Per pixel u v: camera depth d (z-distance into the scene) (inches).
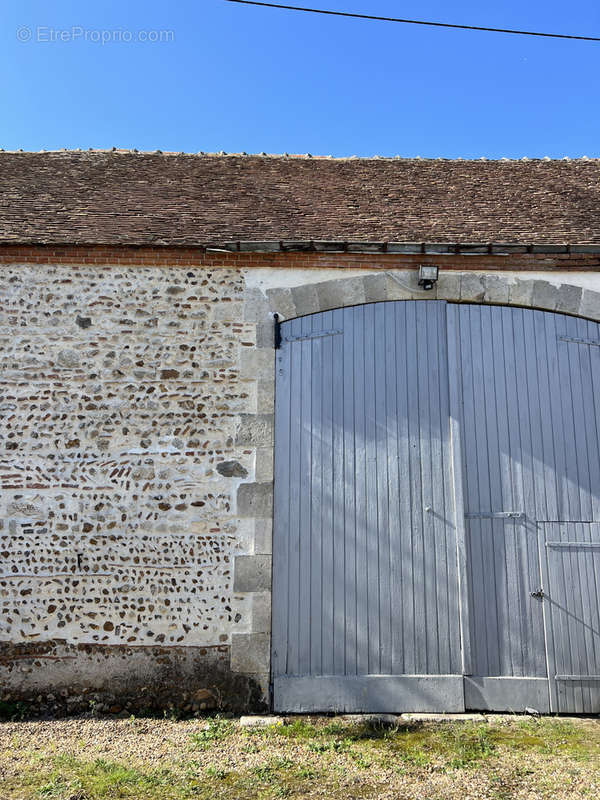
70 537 198.7
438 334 215.0
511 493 205.2
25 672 190.9
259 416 207.2
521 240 222.7
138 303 214.2
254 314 214.5
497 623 197.0
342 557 200.7
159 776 147.3
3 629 193.2
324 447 207.5
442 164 277.7
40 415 205.9
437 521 202.8
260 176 264.4
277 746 165.2
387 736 171.3
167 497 201.5
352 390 211.3
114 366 209.8
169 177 260.7
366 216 235.9
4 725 179.2
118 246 214.5
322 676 192.5
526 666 194.4
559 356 214.7
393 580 199.3
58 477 202.2
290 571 199.3
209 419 206.8
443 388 211.6
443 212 241.1
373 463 206.7
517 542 202.1
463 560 199.6
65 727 177.8
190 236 219.1
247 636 193.2
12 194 244.8
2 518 199.3
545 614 197.5
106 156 273.9
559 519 203.5
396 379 212.2
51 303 213.3
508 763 155.0
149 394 208.2
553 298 215.6
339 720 183.5
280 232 223.6
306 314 215.2
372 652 194.7
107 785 141.9
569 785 143.4
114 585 196.2
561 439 208.8
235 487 202.4
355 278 216.8
